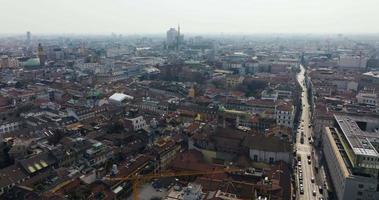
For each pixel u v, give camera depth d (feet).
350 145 590.55
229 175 586.45
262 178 573.33
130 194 567.59
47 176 570.87
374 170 534.78
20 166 590.14
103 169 627.87
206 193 508.12
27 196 505.66
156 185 587.68
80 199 501.56
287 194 538.06
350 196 534.78
